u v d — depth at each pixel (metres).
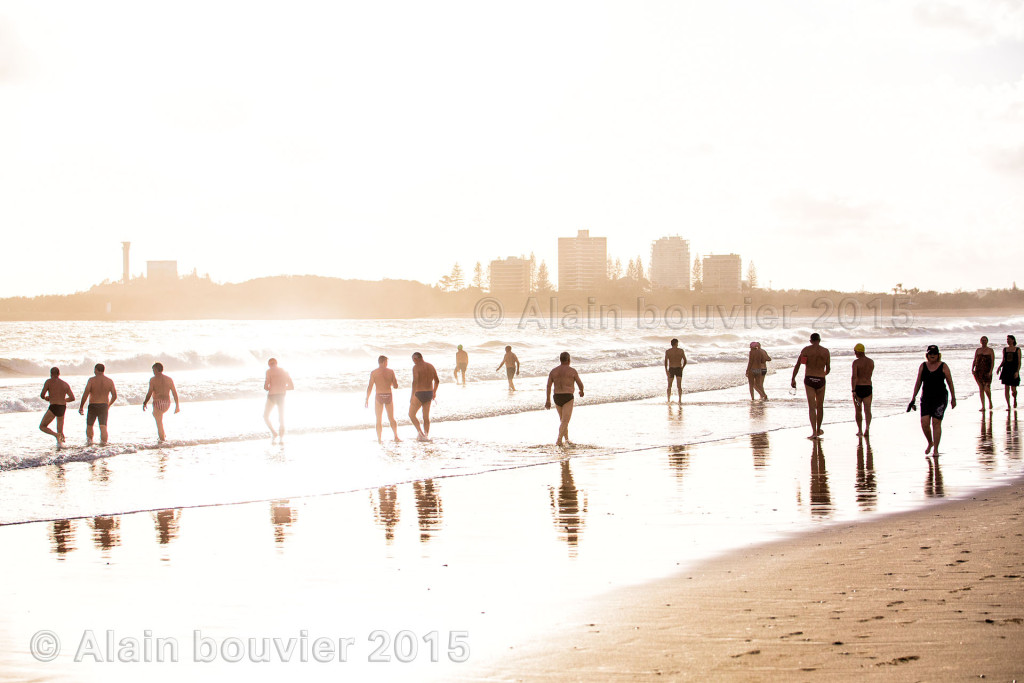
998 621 5.36
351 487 11.57
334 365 47.09
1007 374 18.94
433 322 187.25
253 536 8.71
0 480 12.36
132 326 145.38
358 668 5.05
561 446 15.45
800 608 5.81
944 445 14.56
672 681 4.59
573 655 5.09
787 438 16.02
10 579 7.17
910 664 4.67
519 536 8.49
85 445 15.91
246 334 98.25
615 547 7.91
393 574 7.13
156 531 9.02
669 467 12.84
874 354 50.84
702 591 6.35
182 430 18.47
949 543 7.62
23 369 37.62
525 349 61.34
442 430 18.27
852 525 8.55
